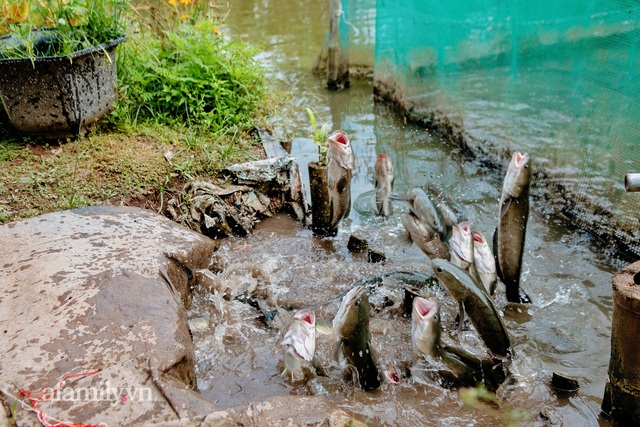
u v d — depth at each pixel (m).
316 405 3.17
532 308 4.60
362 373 3.66
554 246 5.45
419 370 3.73
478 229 5.70
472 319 3.81
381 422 3.45
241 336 4.24
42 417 2.87
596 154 5.44
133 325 3.56
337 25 9.28
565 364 4.01
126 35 6.55
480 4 6.74
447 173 6.89
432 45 7.76
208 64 7.36
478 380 3.73
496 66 6.66
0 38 6.00
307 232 5.73
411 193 4.89
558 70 5.77
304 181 6.61
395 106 8.90
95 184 5.54
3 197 5.24
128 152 6.01
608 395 3.52
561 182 5.95
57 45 6.18
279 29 12.45
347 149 5.02
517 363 3.96
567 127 5.76
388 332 4.27
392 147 7.59
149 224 4.84
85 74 5.93
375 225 5.83
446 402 3.63
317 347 4.06
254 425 2.97
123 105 6.68
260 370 3.90
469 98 7.21
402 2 8.27
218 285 4.62
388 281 4.70
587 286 4.86
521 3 6.12
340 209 5.33
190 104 6.93
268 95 8.23
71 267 4.05
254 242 5.52
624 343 3.21
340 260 5.23
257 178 5.98
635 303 3.05
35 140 6.05
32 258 4.15
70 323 3.54
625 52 4.98
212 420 2.94
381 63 9.09
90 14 6.32
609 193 5.34
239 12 13.70
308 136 7.73
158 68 6.99
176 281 4.38
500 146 6.83
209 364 3.92
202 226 5.54
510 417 3.53
